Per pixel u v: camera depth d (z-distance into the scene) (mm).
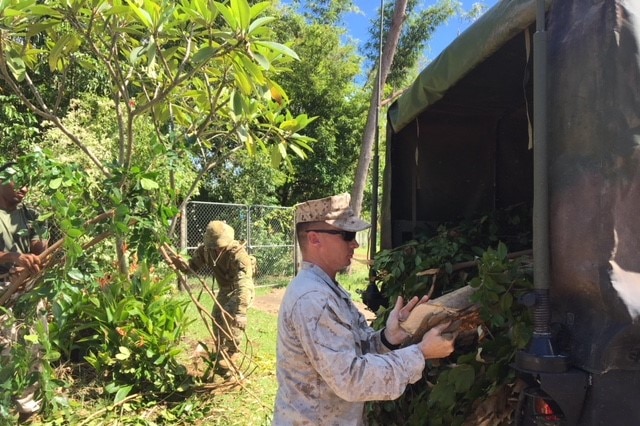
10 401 3410
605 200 1654
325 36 18562
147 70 4613
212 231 5281
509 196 4082
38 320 3496
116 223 3354
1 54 4160
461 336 2469
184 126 5383
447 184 3980
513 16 2098
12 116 9555
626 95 1662
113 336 4789
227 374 5090
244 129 4734
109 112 9586
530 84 3074
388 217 3947
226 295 5449
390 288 3438
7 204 3965
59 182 3248
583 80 1751
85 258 3510
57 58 4297
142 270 5203
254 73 3801
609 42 1693
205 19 3715
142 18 3857
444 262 3168
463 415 2424
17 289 3584
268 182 16172
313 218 2066
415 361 1843
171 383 4723
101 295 4926
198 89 5105
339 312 1902
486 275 2148
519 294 2119
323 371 1805
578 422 1661
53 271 3326
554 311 1812
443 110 3746
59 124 4465
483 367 2279
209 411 4445
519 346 2018
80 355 5035
